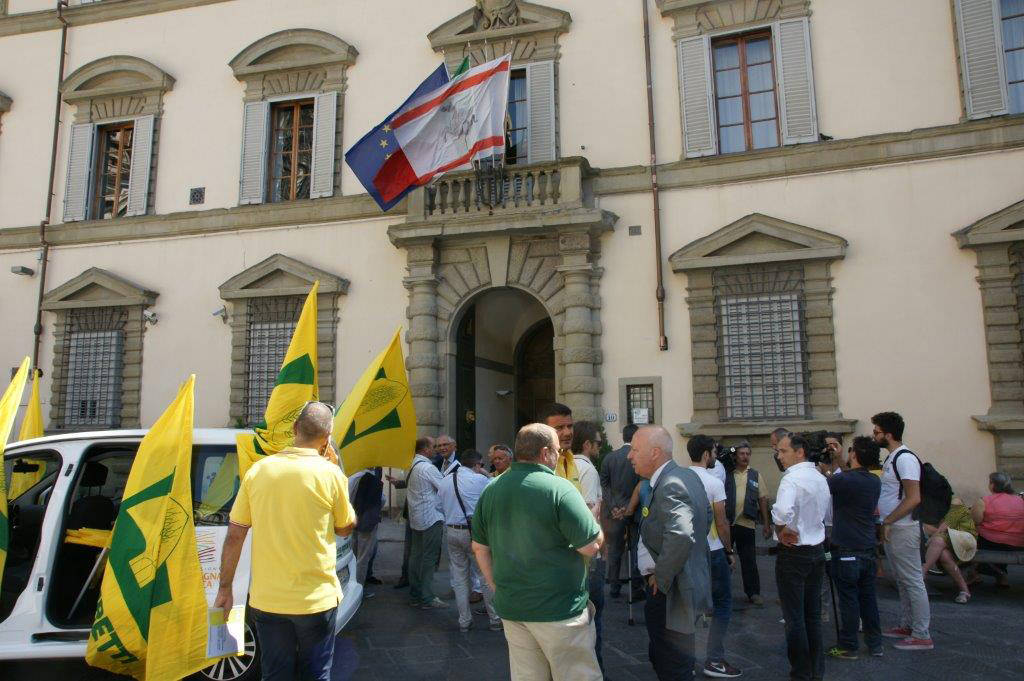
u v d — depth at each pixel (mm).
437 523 7688
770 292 12062
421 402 12938
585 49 13562
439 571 9625
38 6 16609
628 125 13172
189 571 4629
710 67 12984
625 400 12422
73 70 16141
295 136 15047
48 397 14992
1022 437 10672
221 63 15391
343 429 7059
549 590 3598
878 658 5863
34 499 6137
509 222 12625
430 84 12531
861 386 11500
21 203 15938
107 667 4668
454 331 13469
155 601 4555
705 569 4473
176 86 15539
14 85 16422
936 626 6809
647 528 4570
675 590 4375
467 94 12461
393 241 13273
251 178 14812
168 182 15250
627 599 7895
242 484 4148
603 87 13383
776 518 5219
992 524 8023
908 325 11445
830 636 6648
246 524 4113
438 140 12469
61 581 5281
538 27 13625
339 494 4133
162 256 15023
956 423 11039
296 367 5508
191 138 15289
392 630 6770
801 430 11523
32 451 5344
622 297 12688
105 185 15938
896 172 11852
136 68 15648
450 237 13141
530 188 12883
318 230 14359
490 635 6590
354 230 14180
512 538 3689
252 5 15391
